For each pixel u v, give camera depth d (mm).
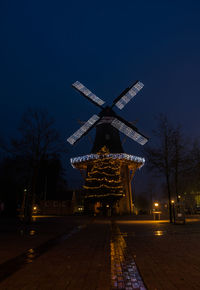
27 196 24406
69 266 6070
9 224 23266
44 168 27375
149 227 18328
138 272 5473
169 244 9734
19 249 8672
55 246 9359
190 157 24312
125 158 45469
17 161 24906
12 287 4414
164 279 4902
